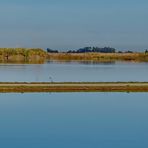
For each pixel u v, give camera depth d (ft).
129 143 101.96
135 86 187.62
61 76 263.70
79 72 307.58
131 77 262.47
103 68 372.79
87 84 193.16
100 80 233.96
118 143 101.81
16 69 340.18
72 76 264.52
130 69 360.28
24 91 178.70
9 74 278.67
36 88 180.86
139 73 304.09
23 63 510.58
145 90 186.50
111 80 234.79
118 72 313.53
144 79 246.06
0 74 277.85
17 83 193.47
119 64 504.02
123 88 186.09
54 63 521.24
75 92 178.81
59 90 181.47
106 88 185.06
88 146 99.30
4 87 179.22
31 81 222.28
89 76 266.57
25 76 261.85
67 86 183.93
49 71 314.96
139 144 100.94
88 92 179.32
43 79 238.48
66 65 443.73
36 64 471.62
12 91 178.40
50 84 191.42
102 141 103.81
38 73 289.74
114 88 185.47
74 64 482.69
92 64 490.08
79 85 188.44
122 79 244.42
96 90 183.93
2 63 500.33
